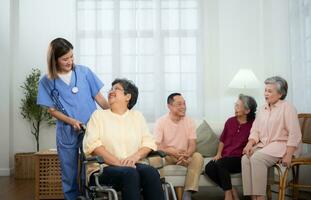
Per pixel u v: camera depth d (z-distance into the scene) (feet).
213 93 17.11
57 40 8.33
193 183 9.88
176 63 17.02
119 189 7.34
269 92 10.05
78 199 7.50
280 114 9.90
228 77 16.33
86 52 16.98
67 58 8.34
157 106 16.79
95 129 7.97
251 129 10.60
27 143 17.07
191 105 16.98
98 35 17.02
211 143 12.12
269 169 10.07
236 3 16.34
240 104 10.95
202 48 17.04
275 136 9.88
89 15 17.03
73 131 8.40
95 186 7.24
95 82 9.07
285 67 14.82
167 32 17.06
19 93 17.07
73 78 8.67
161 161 8.60
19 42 16.98
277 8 15.35
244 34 16.31
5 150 16.55
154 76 16.94
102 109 8.76
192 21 17.12
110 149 8.02
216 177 10.17
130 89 8.48
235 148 10.72
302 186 10.51
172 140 10.96
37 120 16.57
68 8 16.93
